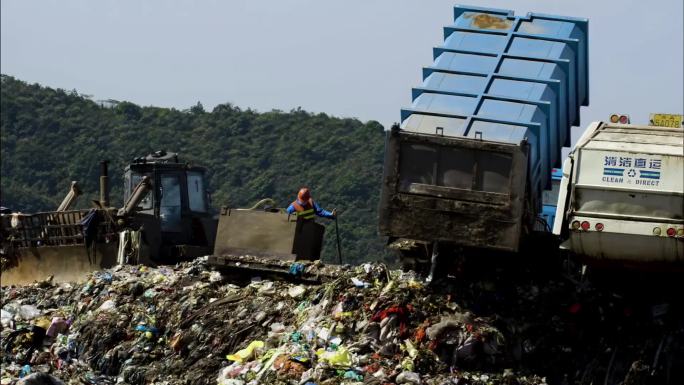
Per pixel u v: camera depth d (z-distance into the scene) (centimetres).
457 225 1834
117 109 9312
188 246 2741
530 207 1914
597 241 1797
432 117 1912
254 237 2214
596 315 1883
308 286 2077
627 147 1789
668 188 1756
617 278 1919
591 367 1830
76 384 1922
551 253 1958
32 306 2388
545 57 1973
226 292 2152
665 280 1884
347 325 1834
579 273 1984
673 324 1870
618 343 1861
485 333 1775
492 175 1825
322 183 7306
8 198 7894
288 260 2170
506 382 1716
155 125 8894
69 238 2667
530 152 1853
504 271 1948
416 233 1850
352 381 1677
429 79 1975
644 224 1766
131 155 8562
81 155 8456
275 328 1933
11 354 2173
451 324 1778
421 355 1748
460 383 1694
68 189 8162
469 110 1912
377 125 8219
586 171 1798
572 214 1805
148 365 1983
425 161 1847
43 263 2694
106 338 2097
